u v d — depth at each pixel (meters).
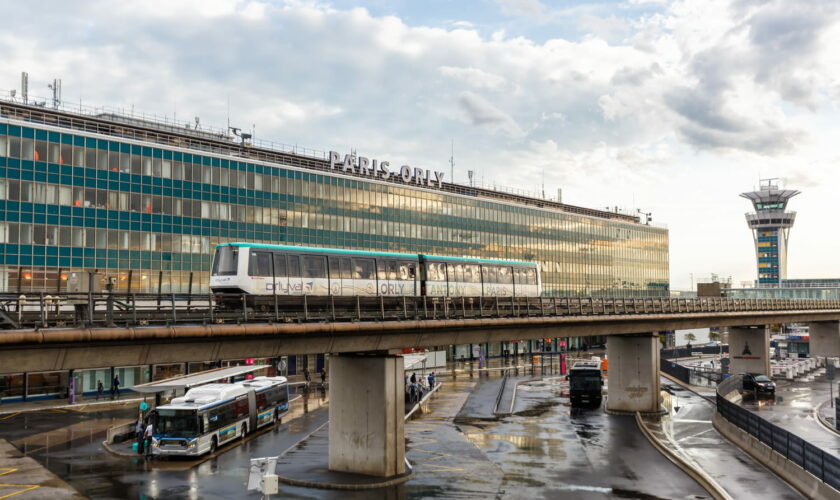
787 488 29.91
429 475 32.12
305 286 39.22
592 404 57.44
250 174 79.88
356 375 32.44
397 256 45.12
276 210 82.19
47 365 21.47
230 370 48.91
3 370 20.48
